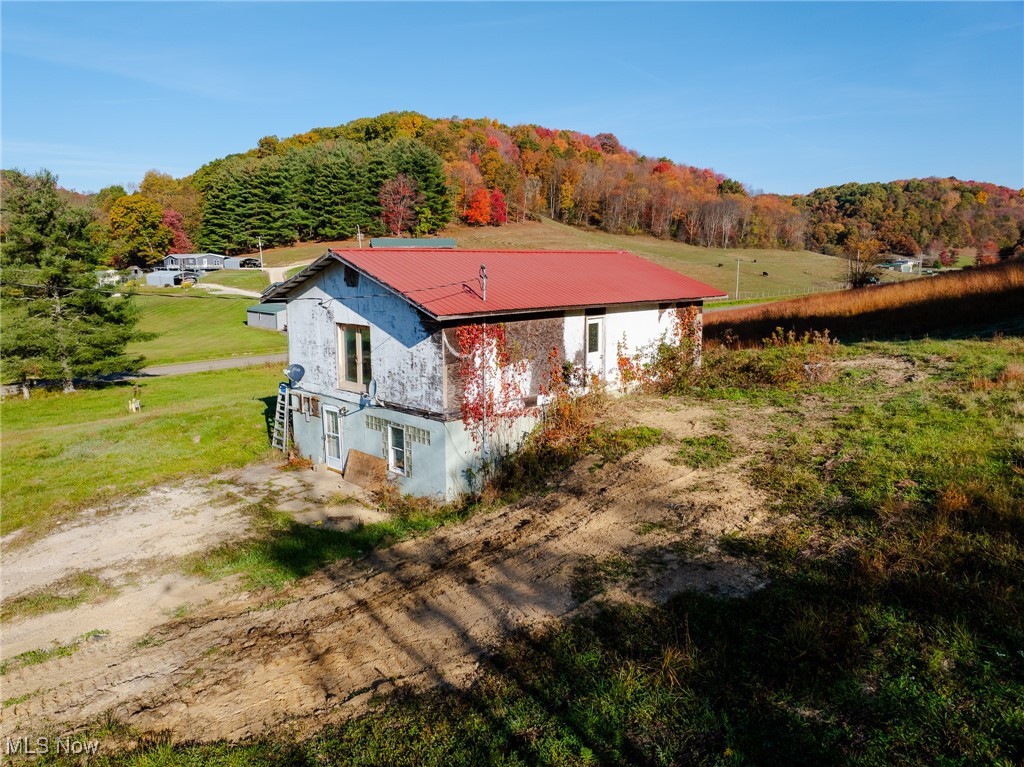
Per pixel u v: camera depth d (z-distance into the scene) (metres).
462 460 15.36
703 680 7.45
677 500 12.34
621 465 14.46
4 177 33.81
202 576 12.66
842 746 6.31
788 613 8.41
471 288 16.09
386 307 16.19
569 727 7.07
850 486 11.69
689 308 21.30
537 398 16.91
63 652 10.30
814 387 18.86
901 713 6.58
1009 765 5.78
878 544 9.60
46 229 34.69
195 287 77.25
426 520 14.45
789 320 34.34
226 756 7.43
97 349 35.06
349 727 7.64
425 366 15.31
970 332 24.86
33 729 8.48
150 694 9.03
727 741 6.55
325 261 17.53
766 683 7.27
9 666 10.02
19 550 14.33
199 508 16.25
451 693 8.01
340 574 12.29
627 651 8.16
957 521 9.82
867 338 26.73
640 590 9.55
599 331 18.55
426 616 10.05
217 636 10.45
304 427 19.89
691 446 14.89
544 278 18.52
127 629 10.94
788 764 6.21
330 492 17.11
